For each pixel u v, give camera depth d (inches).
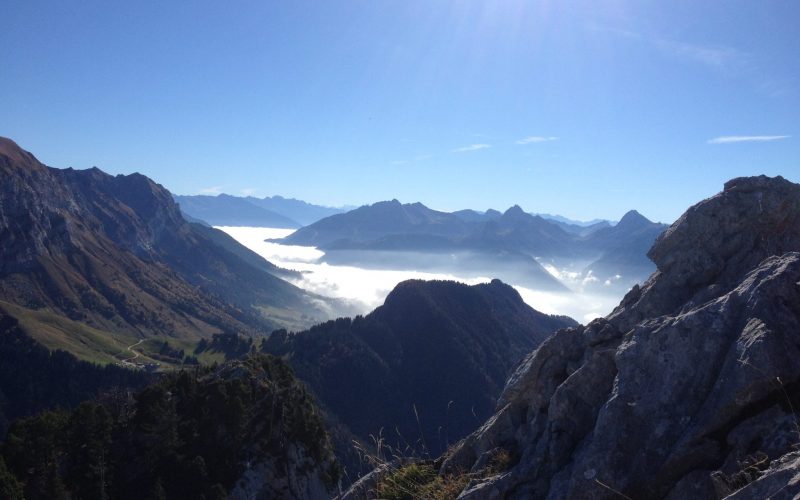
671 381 368.5
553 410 444.1
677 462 334.6
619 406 375.6
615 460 357.1
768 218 462.3
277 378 2770.7
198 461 2132.1
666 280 486.9
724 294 422.0
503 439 522.6
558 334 527.5
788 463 255.8
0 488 1713.8
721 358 360.2
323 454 2559.1
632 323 488.1
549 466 416.2
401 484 538.0
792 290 354.9
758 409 324.8
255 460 2297.0
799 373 317.4
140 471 2149.4
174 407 2364.7
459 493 469.4
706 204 494.0
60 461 2079.2
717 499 298.4
